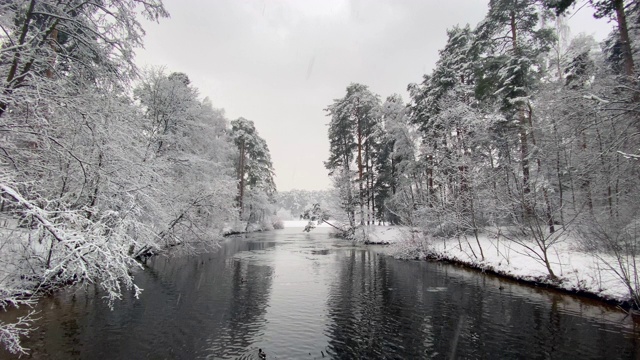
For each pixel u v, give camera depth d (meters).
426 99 26.42
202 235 21.48
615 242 11.59
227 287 13.61
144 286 13.55
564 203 16.75
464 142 20.17
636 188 12.59
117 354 7.31
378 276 16.31
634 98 10.00
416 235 23.77
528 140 19.84
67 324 9.02
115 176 11.21
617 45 15.42
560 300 11.73
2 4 8.16
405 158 29.42
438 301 11.77
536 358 7.30
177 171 21.45
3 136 7.63
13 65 7.39
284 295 12.49
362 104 36.53
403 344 8.07
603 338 8.30
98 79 9.59
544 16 18.55
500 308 10.89
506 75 18.72
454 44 26.48
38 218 5.81
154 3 9.23
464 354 7.51
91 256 6.21
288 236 44.09
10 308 9.87
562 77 19.42
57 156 9.16
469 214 19.94
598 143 13.46
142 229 10.45
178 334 8.50
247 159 48.12
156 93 21.00
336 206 39.25
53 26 8.24
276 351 7.58
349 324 9.41
